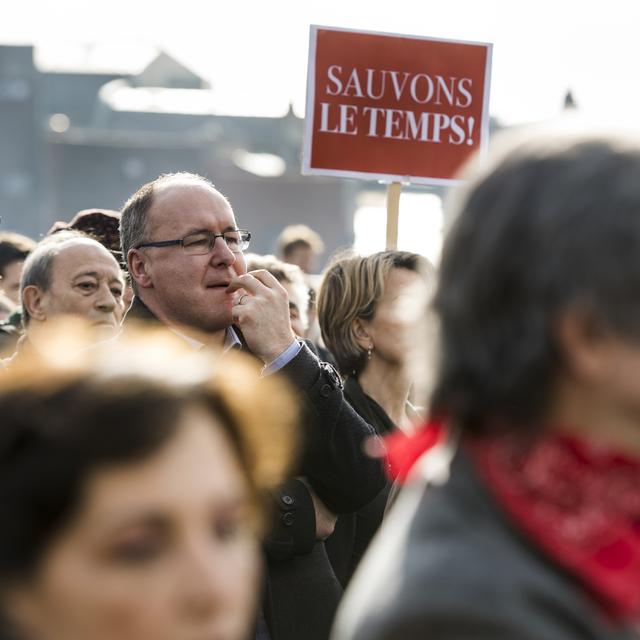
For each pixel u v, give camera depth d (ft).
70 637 9.15
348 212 376.68
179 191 30.22
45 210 367.86
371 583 10.78
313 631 28.09
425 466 11.36
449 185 40.11
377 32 39.83
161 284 29.84
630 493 10.37
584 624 10.18
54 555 9.09
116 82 436.76
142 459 9.07
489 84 40.29
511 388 10.48
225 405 9.63
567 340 10.26
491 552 10.34
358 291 33.94
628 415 10.44
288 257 81.46
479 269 10.43
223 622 9.22
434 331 10.97
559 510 10.41
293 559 28.22
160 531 9.14
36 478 9.00
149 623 9.05
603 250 10.00
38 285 34.37
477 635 10.02
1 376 9.59
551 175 10.28
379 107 39.83
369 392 34.17
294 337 28.76
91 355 9.70
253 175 374.02
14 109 367.04
